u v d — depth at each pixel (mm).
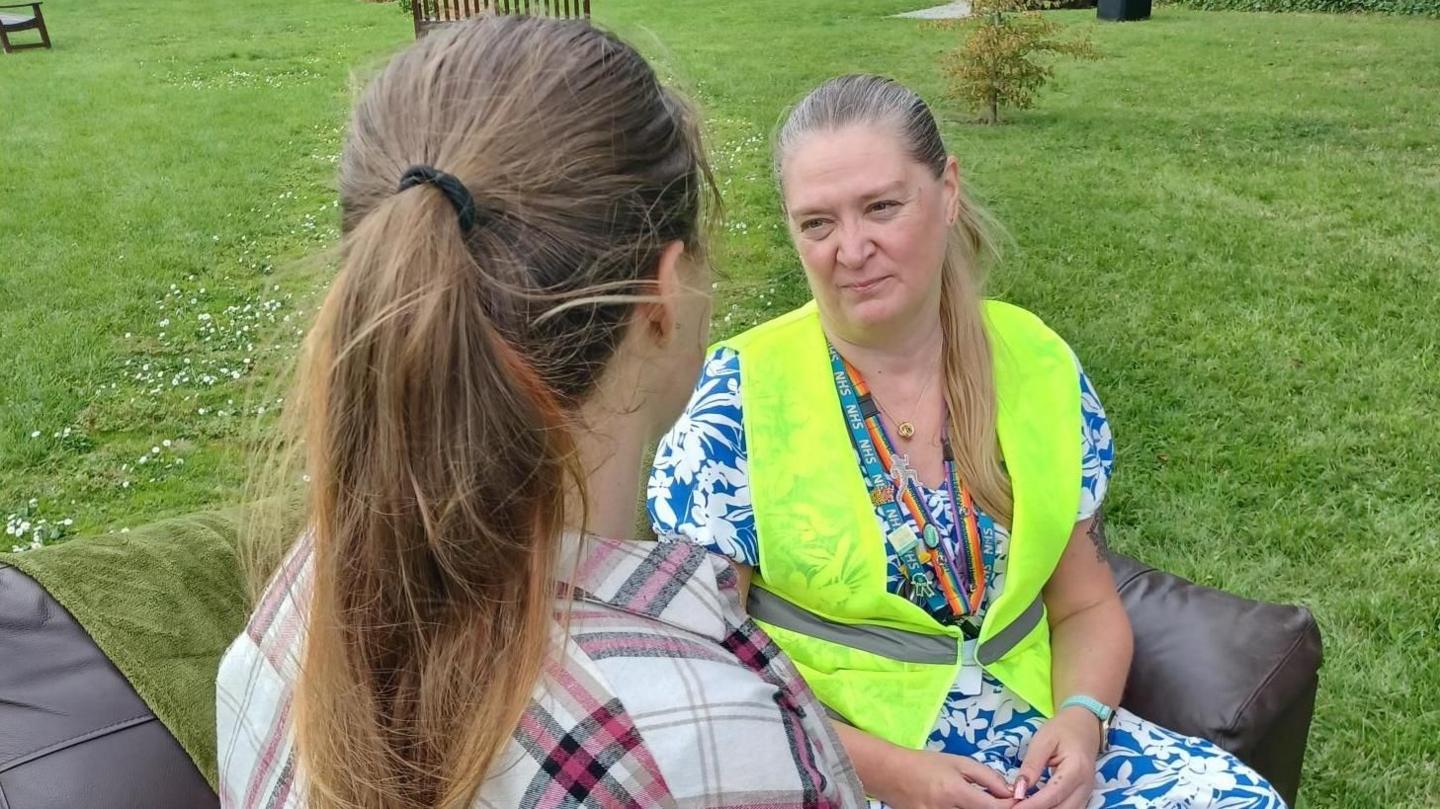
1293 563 3574
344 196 825
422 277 725
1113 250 6508
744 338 1924
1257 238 6664
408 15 18078
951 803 1669
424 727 749
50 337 5531
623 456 873
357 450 744
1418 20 15633
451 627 748
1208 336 5254
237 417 4562
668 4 18672
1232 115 10055
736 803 743
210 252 6895
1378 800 2648
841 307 1821
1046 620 1932
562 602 774
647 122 822
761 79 11914
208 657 1530
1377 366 4906
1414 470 4059
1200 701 1940
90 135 10148
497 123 772
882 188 1761
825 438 1836
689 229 871
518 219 761
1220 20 16172
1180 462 4172
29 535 3914
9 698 1392
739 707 762
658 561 828
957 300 1872
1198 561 3598
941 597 1818
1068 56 13094
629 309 818
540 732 736
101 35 16625
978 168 8414
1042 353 1935
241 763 900
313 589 793
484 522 733
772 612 1869
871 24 15984
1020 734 1804
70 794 1332
